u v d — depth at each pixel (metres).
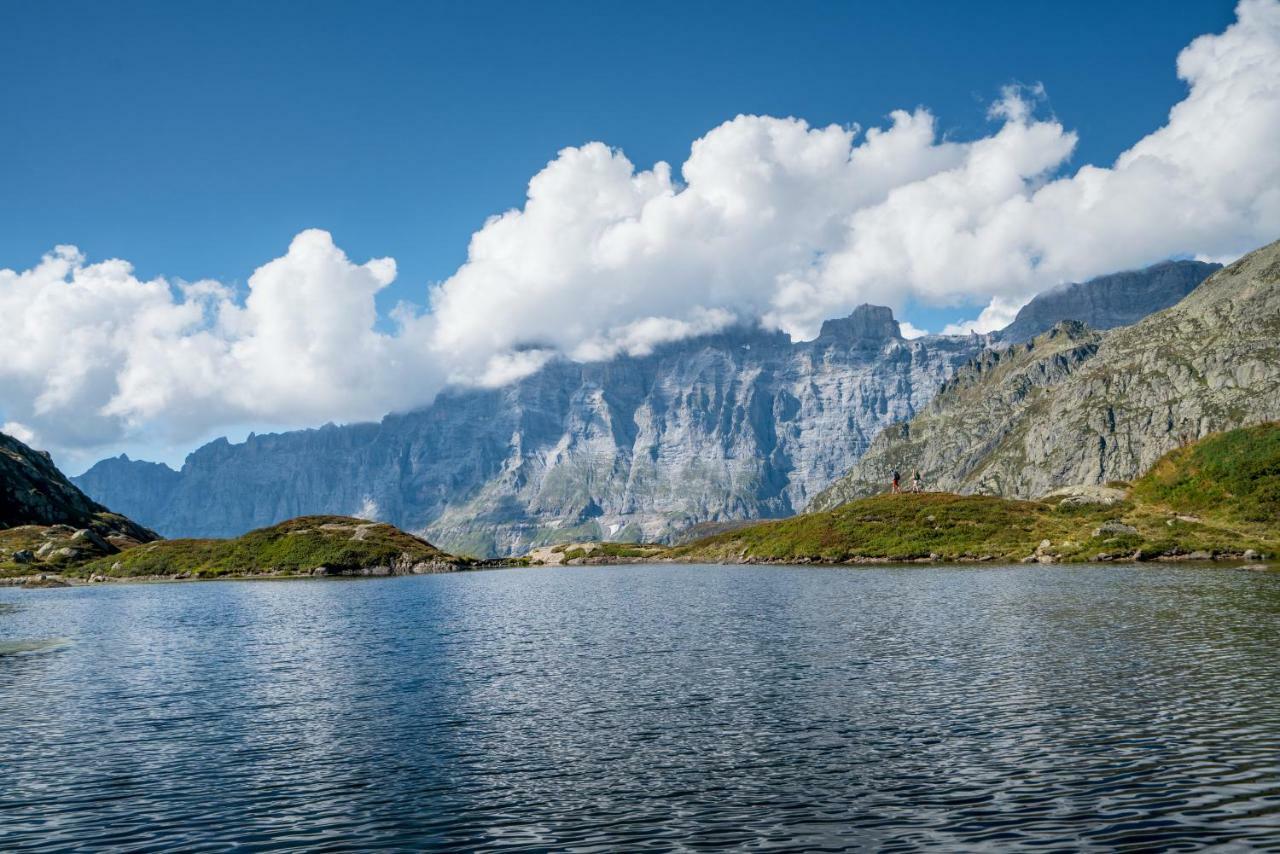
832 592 130.12
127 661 77.38
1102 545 188.25
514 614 116.00
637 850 28.58
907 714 46.09
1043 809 31.09
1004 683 53.31
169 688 62.28
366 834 30.86
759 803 32.78
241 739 45.62
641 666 66.06
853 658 65.31
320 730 47.19
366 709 52.56
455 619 110.31
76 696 59.81
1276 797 31.47
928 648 68.94
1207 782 33.31
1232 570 141.88
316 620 113.50
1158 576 134.12
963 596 112.88
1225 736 39.47
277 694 58.53
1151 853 27.03
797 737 42.19
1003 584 130.38
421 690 58.53
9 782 38.56
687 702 51.47
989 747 39.16
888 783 34.59
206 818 33.09
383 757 41.06
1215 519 198.12
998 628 79.50
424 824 31.70
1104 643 67.69
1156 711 44.62
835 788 34.22
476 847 29.30
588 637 86.25
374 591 178.25
